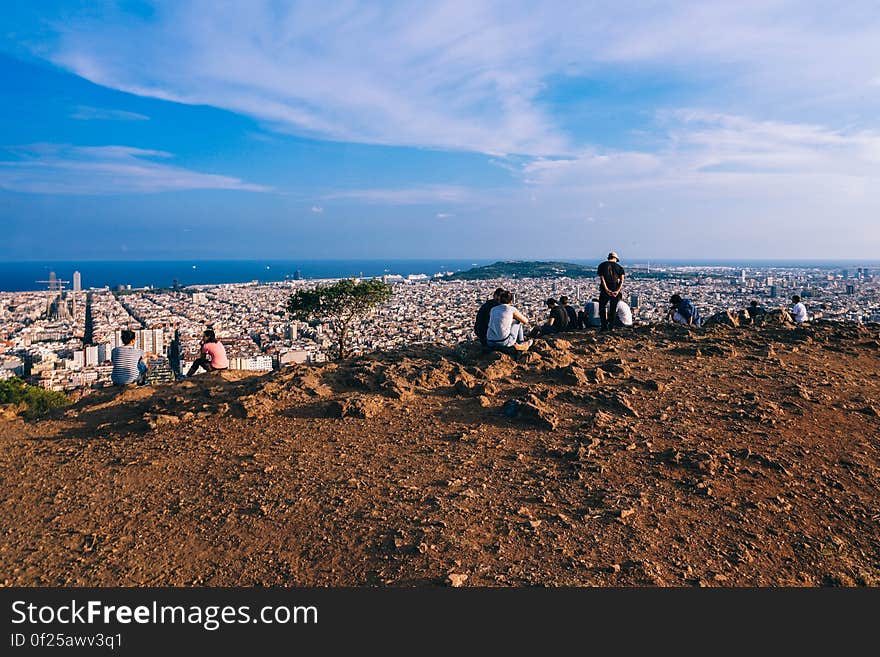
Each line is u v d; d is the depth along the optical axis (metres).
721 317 13.61
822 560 4.46
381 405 7.79
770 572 4.30
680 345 11.11
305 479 5.80
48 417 8.37
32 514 5.37
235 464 6.26
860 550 4.62
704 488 5.41
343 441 6.79
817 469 5.89
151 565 4.48
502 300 10.23
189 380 9.95
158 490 5.73
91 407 8.64
